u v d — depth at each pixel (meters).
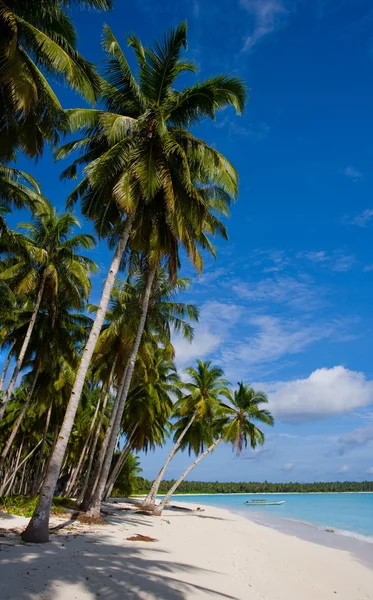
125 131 13.74
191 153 15.21
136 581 8.28
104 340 23.66
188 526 23.44
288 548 19.91
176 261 16.73
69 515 17.92
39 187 18.69
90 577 8.04
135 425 34.25
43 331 23.84
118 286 24.48
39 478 37.25
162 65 14.58
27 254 20.34
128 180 13.62
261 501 77.06
